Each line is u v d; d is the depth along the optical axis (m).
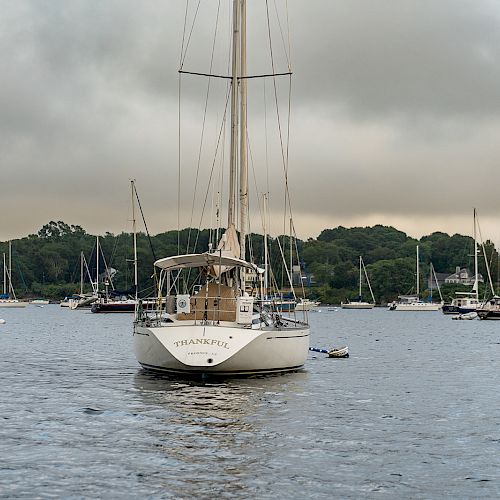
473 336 68.81
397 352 47.50
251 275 30.84
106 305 115.19
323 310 168.00
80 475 15.16
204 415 21.38
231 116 31.78
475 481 15.09
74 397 24.69
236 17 31.92
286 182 34.03
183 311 28.41
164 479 14.91
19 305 172.62
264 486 14.56
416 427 20.23
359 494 14.18
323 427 20.02
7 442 18.00
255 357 27.09
